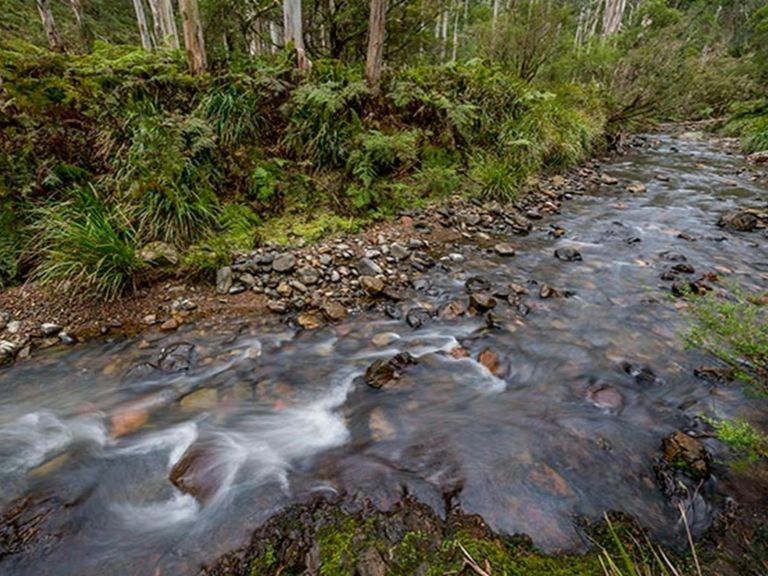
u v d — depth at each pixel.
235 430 2.73
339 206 5.69
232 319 3.81
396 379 3.16
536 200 7.27
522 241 5.74
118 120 4.93
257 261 4.46
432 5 9.04
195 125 4.95
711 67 17.69
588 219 6.59
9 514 2.15
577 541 1.97
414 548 1.93
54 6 16.44
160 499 2.27
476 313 4.02
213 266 4.25
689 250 5.41
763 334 2.75
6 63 4.80
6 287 3.85
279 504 2.21
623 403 2.88
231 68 6.14
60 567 1.91
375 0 6.41
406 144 6.08
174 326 3.67
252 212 5.13
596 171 9.50
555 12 10.17
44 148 4.42
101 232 3.89
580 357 3.40
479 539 1.98
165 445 2.61
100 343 3.46
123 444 2.61
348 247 5.01
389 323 3.88
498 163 7.46
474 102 7.83
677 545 1.94
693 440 2.46
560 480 2.30
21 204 4.15
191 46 5.86
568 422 2.73
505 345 3.58
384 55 9.65
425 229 5.74
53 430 2.69
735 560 1.86
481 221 6.20
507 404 2.94
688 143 13.63
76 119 4.73
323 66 6.64
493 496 2.21
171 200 4.53
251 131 5.73
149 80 5.31
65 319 3.62
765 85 17.11
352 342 3.62
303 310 4.00
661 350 3.44
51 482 2.34
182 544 2.01
